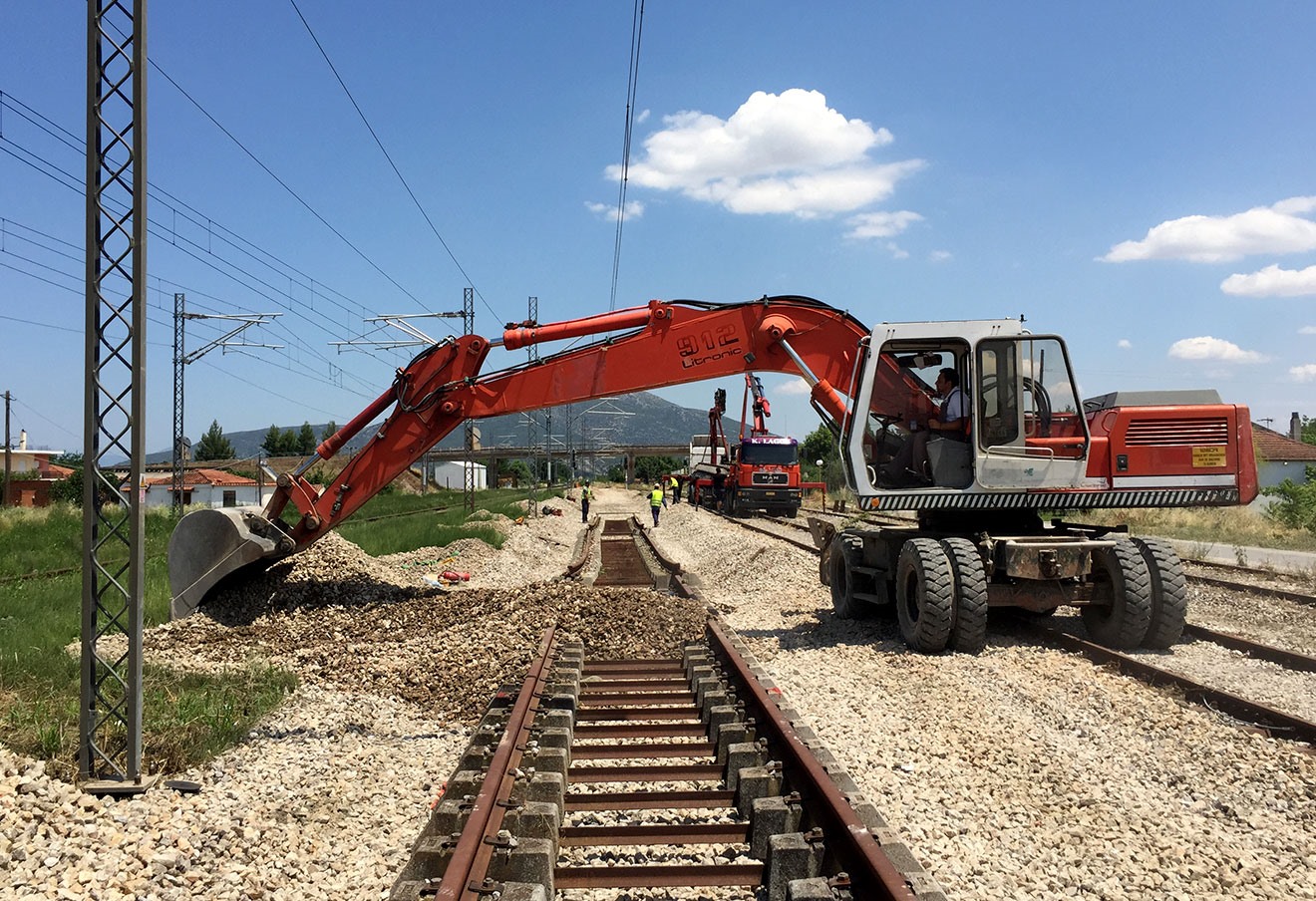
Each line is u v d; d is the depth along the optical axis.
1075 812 5.89
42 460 93.50
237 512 14.24
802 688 9.04
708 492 57.41
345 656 11.02
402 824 6.02
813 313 13.78
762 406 47.97
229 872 5.18
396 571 18.41
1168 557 10.84
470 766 6.51
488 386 14.62
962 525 12.11
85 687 6.56
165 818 5.90
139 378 6.60
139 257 6.57
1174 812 5.91
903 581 11.28
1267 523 29.33
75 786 6.29
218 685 9.35
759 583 18.89
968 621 10.45
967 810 5.88
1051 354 11.23
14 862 4.98
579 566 22.61
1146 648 11.08
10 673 8.61
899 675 9.58
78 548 24.16
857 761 6.73
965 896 4.73
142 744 6.85
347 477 14.72
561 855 5.21
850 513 42.91
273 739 7.83
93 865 5.11
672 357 14.13
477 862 4.69
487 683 9.43
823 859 4.83
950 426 11.45
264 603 14.07
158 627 12.82
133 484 6.53
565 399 14.43
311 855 5.55
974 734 7.43
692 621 12.43
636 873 4.85
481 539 28.16
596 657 10.70
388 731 8.21
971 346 11.19
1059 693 8.63
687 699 8.81
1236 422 11.30
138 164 6.52
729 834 5.38
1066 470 11.12
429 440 14.70
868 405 11.41
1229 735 7.27
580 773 6.47
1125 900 4.77
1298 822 5.76
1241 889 4.91
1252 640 11.59
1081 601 11.07
